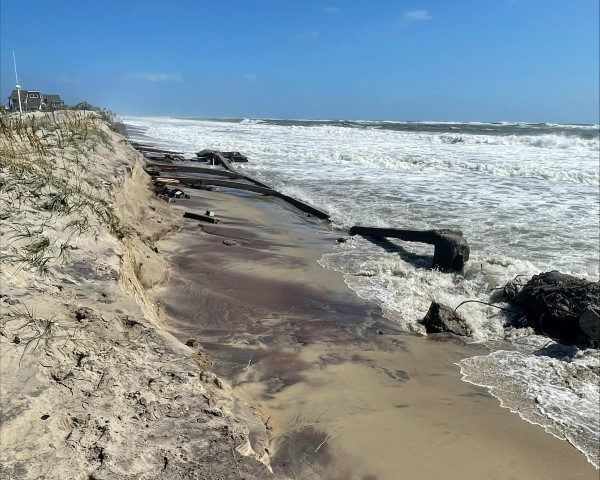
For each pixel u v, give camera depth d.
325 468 3.54
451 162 21.59
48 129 10.34
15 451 2.37
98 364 3.16
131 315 3.87
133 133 42.50
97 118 17.61
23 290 3.70
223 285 7.24
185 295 6.58
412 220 12.17
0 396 2.65
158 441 2.69
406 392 4.78
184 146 30.56
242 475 2.58
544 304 6.58
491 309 7.12
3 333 3.12
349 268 8.76
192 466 2.57
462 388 4.93
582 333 6.04
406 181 17.88
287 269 8.42
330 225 12.20
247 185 16.31
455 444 3.95
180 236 9.73
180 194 13.95
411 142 33.97
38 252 4.32
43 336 3.19
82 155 8.99
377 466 3.60
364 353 5.58
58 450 2.45
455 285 8.05
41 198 5.48
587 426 4.32
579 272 8.41
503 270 8.45
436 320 6.45
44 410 2.66
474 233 10.94
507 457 3.83
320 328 6.15
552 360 5.59
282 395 4.54
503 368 5.41
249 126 65.31
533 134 43.56
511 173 19.38
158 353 3.53
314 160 24.30
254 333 5.79
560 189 16.23
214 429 2.90
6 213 4.88
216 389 3.50
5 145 6.75
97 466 2.41
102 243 5.12
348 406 4.41
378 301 7.29
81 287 4.08
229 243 9.59
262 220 12.31
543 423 4.34
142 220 9.00
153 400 3.00
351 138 37.66
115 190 7.93
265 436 3.71
